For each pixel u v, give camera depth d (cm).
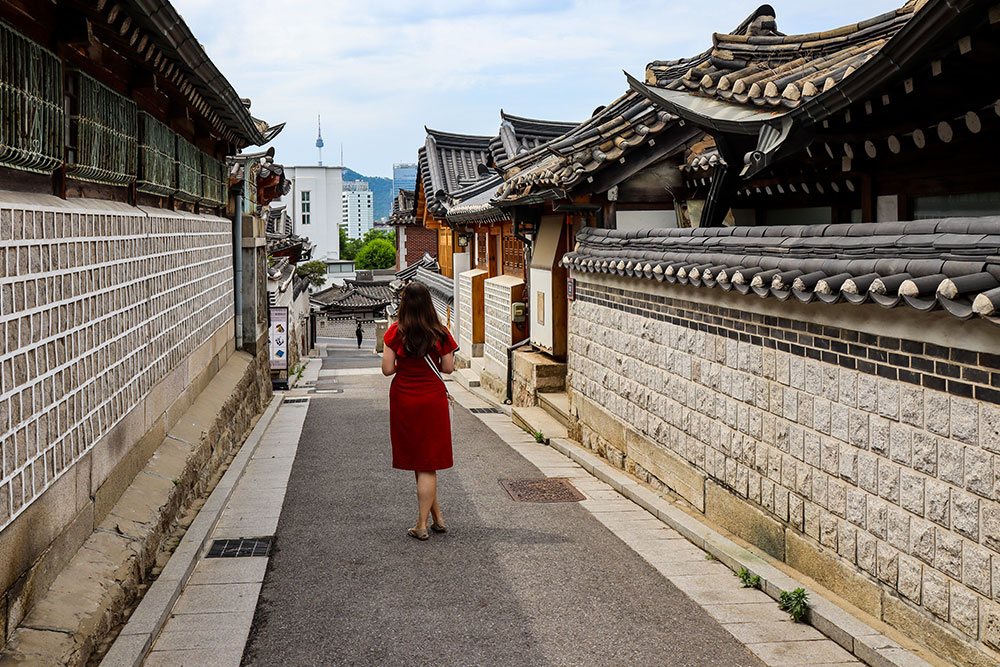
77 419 474
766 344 600
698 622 504
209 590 549
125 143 625
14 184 429
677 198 1120
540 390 1397
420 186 3209
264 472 931
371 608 524
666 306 787
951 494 416
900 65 478
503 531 695
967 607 407
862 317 483
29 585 396
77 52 517
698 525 689
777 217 952
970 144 602
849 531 504
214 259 1074
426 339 646
